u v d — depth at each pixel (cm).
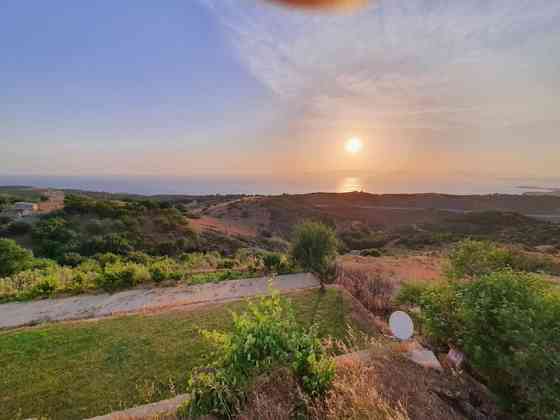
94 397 338
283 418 182
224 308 614
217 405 196
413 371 260
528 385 204
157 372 382
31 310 630
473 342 249
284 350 212
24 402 332
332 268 847
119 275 783
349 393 203
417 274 1007
